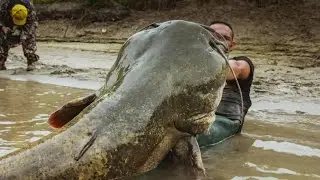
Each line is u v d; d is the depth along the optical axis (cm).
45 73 1043
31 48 1080
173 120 367
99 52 1642
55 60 1354
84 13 2200
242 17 1759
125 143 346
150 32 395
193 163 380
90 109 354
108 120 347
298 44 1499
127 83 365
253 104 690
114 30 2048
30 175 330
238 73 518
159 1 2088
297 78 964
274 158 436
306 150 463
